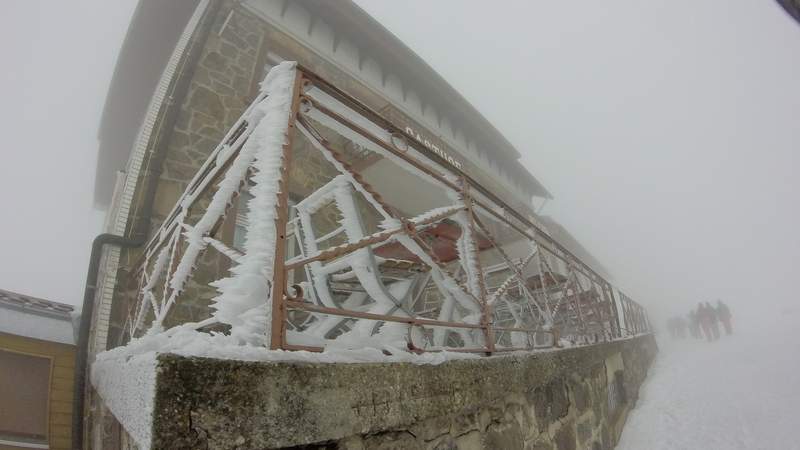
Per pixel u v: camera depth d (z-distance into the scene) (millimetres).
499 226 10547
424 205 7559
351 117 1688
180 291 1548
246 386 839
